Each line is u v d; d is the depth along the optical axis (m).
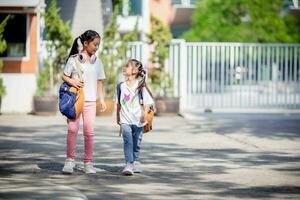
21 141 18.75
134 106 13.02
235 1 42.50
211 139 19.58
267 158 15.75
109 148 17.28
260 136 20.55
